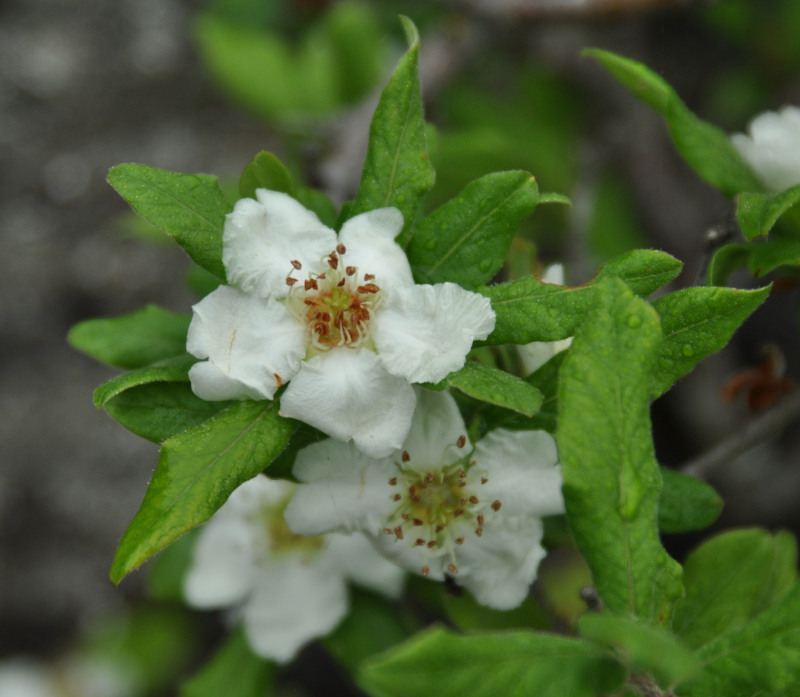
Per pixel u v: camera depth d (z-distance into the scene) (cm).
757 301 15
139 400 16
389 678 14
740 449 20
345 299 15
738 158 18
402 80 16
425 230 16
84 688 27
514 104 28
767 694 15
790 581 18
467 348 15
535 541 16
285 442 15
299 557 20
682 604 17
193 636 28
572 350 14
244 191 16
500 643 14
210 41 25
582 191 26
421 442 16
